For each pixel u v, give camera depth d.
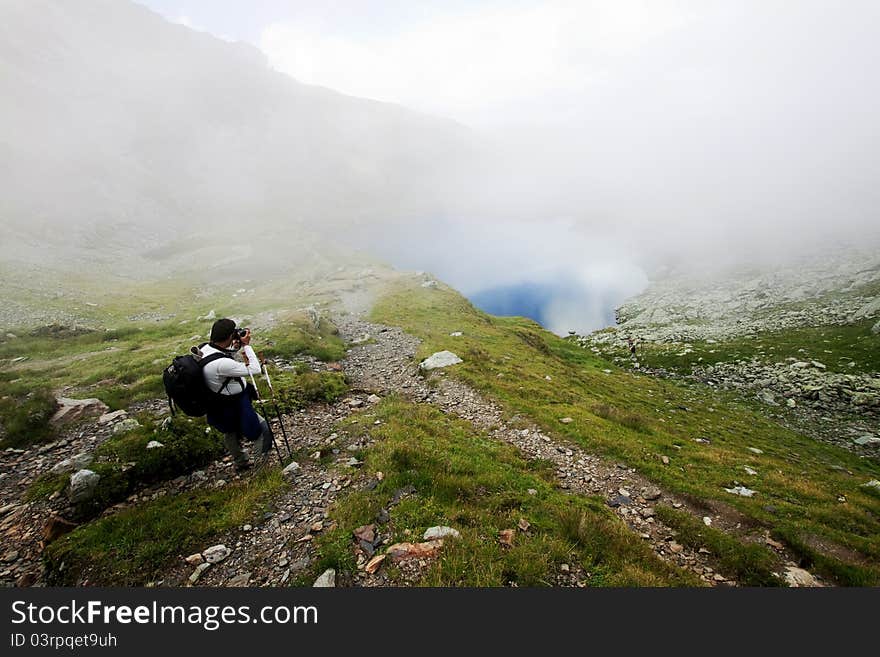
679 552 7.90
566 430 13.70
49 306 47.59
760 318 81.12
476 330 36.97
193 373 7.50
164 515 7.26
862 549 8.48
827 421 35.66
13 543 6.73
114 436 9.85
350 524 6.70
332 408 13.88
